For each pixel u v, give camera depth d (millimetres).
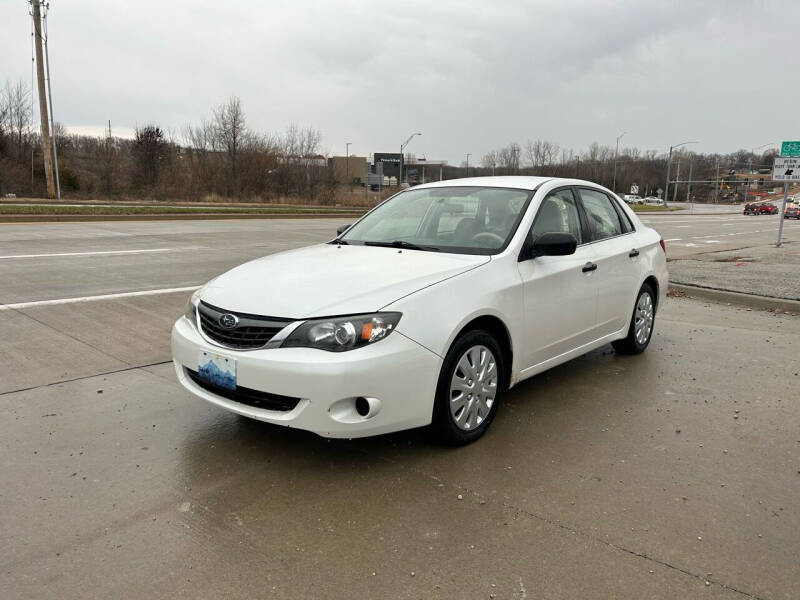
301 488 3062
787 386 4777
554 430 3832
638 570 2443
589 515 2852
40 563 2441
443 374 3334
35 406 4066
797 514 2891
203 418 3914
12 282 8227
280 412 3086
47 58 32781
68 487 3039
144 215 21125
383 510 2867
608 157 103188
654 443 3670
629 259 5086
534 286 3918
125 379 4605
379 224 4633
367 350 3004
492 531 2709
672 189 117875
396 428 3166
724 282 9523
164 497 2963
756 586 2354
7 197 36938
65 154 54844
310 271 3572
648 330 5621
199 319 3465
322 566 2447
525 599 2266
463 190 4617
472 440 3611
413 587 2326
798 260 13078
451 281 3430
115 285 8250
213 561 2473
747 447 3639
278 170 52625
